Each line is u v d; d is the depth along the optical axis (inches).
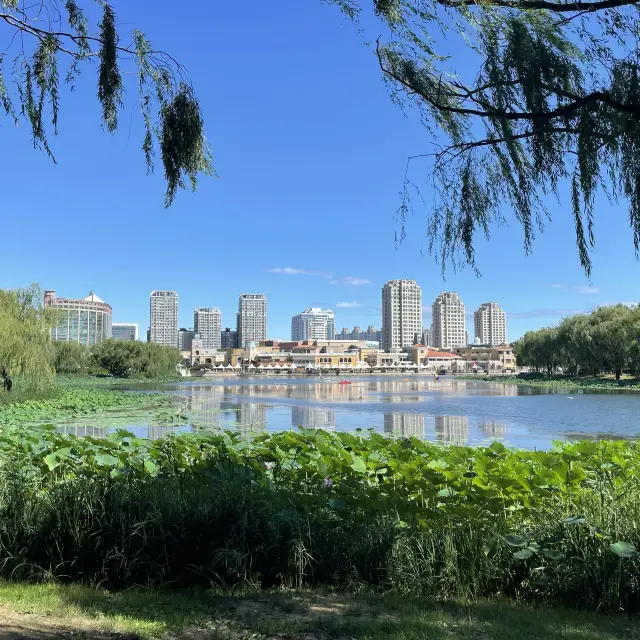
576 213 120.9
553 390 2596.0
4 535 215.2
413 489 240.4
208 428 1032.2
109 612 170.6
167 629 156.6
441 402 1873.8
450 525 221.0
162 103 155.6
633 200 116.5
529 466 235.1
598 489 226.8
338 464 255.4
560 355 3535.9
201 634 153.3
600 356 2957.7
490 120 129.5
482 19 125.3
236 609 177.6
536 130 121.7
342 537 217.0
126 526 208.4
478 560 202.5
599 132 117.3
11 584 198.4
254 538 210.8
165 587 200.2
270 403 1856.5
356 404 1801.2
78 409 1304.1
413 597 192.2
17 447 301.9
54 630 150.4
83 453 284.8
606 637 152.6
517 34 120.3
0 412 1140.5
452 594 197.0
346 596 193.5
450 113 134.0
